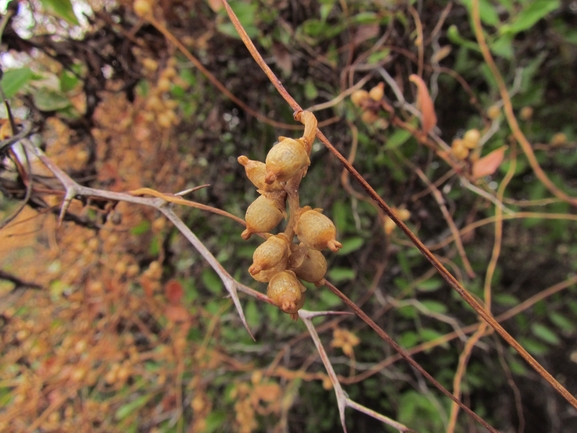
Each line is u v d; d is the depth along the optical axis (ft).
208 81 0.59
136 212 0.57
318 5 0.56
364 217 0.65
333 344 0.58
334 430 0.84
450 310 0.79
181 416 0.69
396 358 0.66
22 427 0.57
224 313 0.71
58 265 0.64
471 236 0.67
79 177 0.49
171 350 0.63
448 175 0.57
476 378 0.81
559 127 0.76
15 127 0.33
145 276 0.58
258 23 0.51
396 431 0.77
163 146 0.59
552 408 0.93
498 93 0.65
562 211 0.68
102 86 0.49
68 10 0.44
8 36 0.42
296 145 0.19
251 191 0.66
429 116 0.46
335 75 0.56
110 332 0.61
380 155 0.59
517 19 0.55
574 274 0.85
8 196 0.34
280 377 0.77
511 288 0.83
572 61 0.71
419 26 0.53
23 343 0.60
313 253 0.21
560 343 0.96
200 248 0.27
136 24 0.51
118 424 0.69
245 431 0.66
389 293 0.72
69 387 0.60
